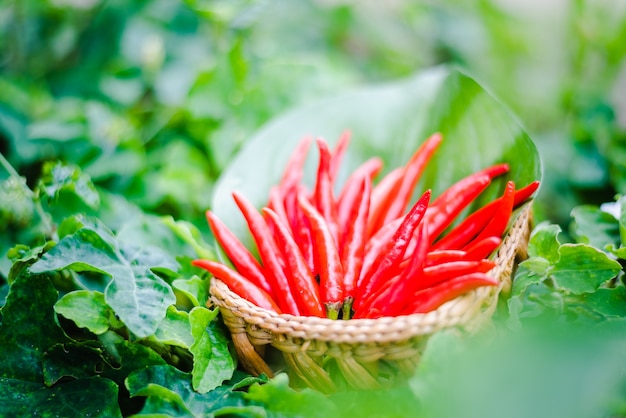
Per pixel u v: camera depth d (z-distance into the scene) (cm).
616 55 87
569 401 47
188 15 86
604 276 55
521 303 56
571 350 48
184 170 74
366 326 50
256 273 57
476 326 51
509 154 61
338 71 90
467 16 107
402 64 103
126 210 68
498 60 103
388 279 54
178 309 58
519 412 47
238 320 54
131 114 81
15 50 91
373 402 51
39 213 63
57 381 55
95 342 55
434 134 64
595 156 77
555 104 93
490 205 56
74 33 91
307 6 103
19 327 55
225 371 54
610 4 88
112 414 53
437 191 64
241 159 66
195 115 78
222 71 79
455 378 49
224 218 63
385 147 67
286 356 53
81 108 79
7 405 54
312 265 57
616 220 61
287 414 52
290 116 68
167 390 52
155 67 84
